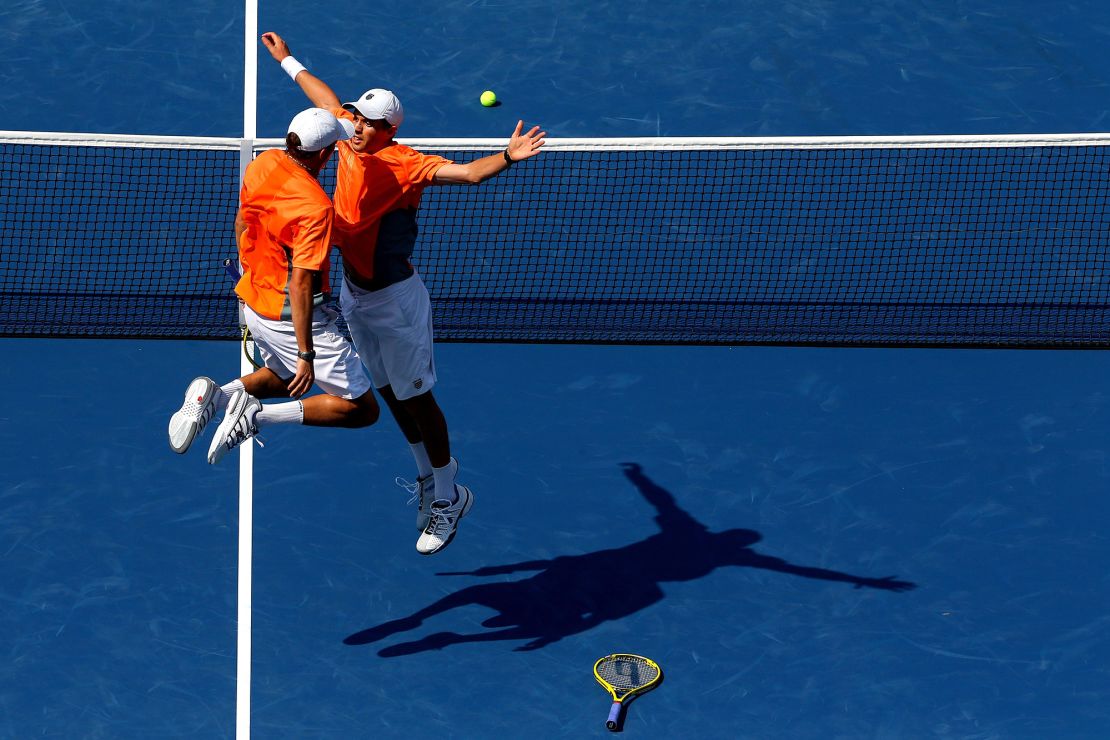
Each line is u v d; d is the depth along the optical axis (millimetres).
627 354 49000
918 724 38125
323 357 37625
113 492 43312
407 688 38562
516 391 47594
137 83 58250
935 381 48312
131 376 46969
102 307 48688
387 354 39000
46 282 49281
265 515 43000
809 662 39625
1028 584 41844
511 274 50938
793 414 47156
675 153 56156
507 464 45094
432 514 41031
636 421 46750
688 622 40594
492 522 43250
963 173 55312
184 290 49469
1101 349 49344
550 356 48844
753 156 56062
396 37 61906
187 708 37750
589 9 64250
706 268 51406
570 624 40438
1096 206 53781
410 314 38531
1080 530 43469
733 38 62781
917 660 39719
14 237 50656
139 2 62781
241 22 62031
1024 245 52250
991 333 49500
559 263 51406
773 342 49344
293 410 38031
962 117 58688
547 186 54312
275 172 35844
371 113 36000
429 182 36906
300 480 44188
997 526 43531
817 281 51031
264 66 59656
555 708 38250
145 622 39781
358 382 38281
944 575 42031
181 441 36812
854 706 38531
